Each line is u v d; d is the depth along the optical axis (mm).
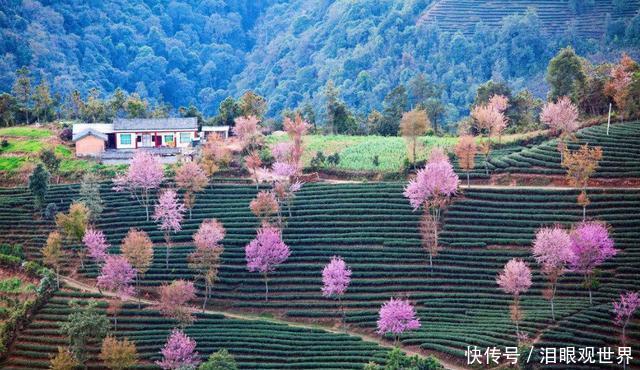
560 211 127188
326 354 104188
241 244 130750
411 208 133375
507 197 132375
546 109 148125
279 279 123125
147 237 127688
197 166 139750
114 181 143250
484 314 110188
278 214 131750
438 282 118375
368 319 113062
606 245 108812
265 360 104188
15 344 113062
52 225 138750
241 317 117688
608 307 106000
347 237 129000
